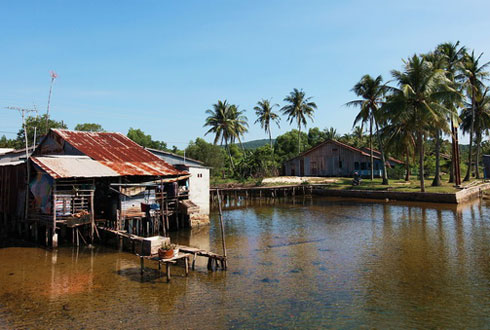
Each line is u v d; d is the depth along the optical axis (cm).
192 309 952
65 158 1923
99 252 1584
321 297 1023
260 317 896
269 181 4584
